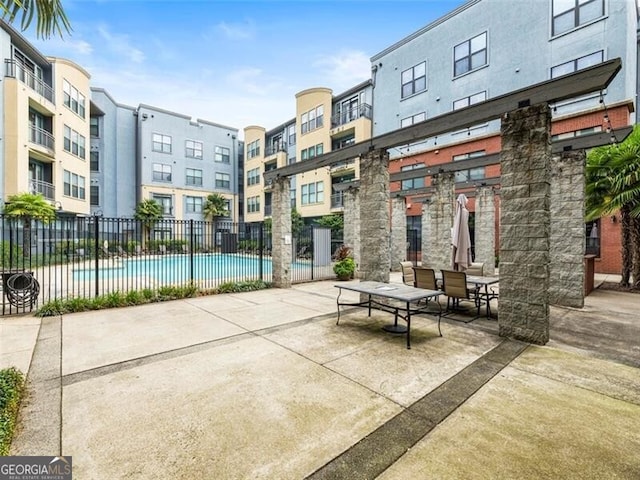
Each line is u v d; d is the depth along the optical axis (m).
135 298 6.79
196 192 29.38
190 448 2.18
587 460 2.06
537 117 4.36
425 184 16.81
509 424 2.46
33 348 4.11
